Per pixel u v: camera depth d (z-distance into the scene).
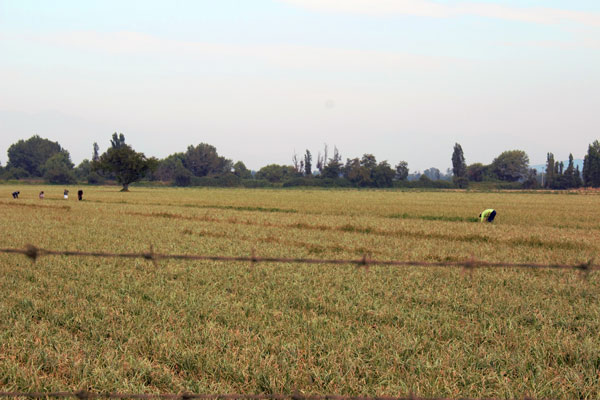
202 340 6.74
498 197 80.50
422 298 9.36
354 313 8.27
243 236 20.53
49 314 7.95
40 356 6.11
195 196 70.38
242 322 7.55
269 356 6.15
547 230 25.17
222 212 36.47
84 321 7.61
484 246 18.48
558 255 16.19
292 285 10.34
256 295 9.56
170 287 10.12
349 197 72.44
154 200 56.25
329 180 167.62
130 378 5.57
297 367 5.77
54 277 11.00
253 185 170.00
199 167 188.75
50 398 5.08
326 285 10.47
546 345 6.64
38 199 54.84
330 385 5.31
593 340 7.01
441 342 6.82
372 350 6.37
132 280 10.83
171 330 7.23
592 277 11.61
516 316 8.12
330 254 15.57
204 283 10.80
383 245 18.33
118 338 6.89
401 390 5.17
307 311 8.45
